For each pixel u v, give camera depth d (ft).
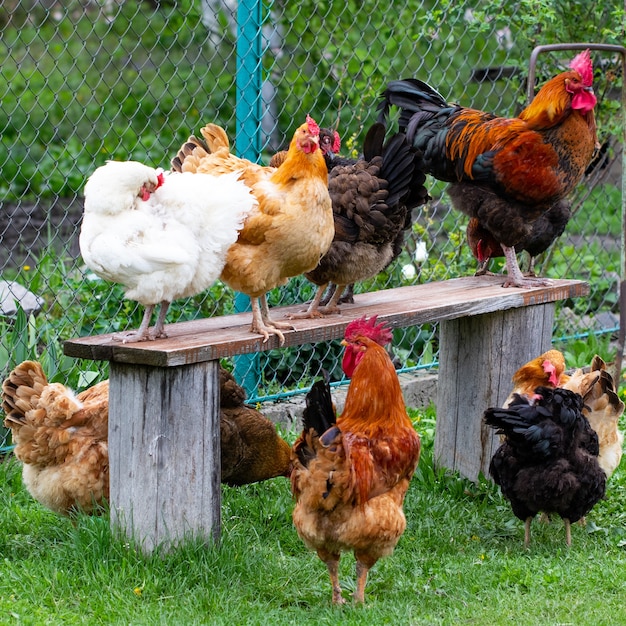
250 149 25.23
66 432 18.30
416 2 41.32
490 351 22.80
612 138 34.71
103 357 16.96
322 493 15.79
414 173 20.63
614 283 35.99
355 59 39.29
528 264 27.12
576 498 19.38
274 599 17.26
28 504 21.04
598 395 21.01
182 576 17.19
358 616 16.17
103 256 15.84
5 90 54.44
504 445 20.15
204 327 18.76
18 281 30.60
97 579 16.89
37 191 46.88
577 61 22.20
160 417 17.04
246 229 17.17
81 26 57.16
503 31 36.94
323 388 16.17
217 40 46.88
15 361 23.86
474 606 16.89
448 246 32.78
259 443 20.44
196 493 17.58
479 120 22.77
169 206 16.46
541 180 21.95
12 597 16.39
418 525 20.83
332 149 22.29
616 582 17.84
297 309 21.15
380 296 22.06
